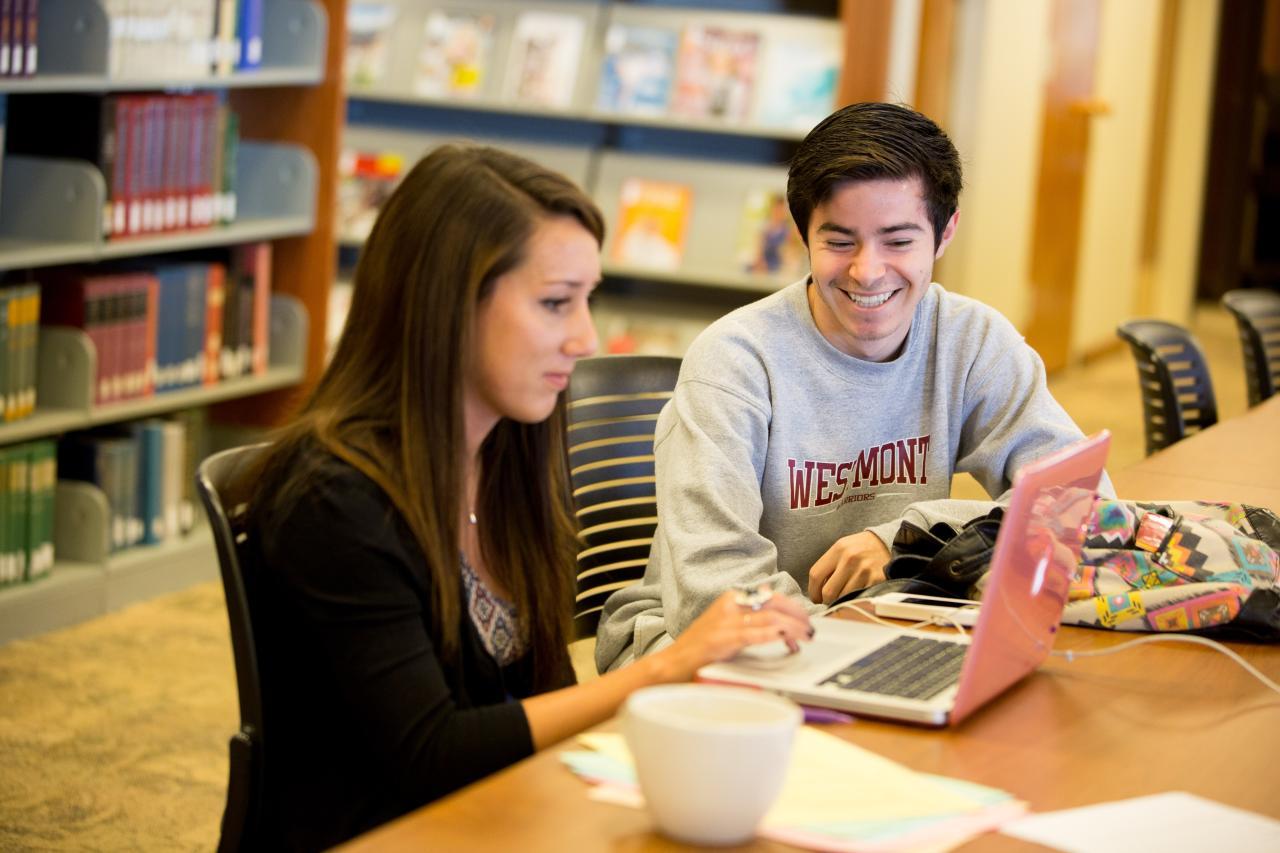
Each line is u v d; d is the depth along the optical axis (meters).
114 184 3.87
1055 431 2.13
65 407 3.84
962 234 6.46
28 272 3.83
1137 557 1.82
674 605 1.82
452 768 1.38
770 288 5.55
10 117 3.88
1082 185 7.79
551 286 1.45
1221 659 1.68
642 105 5.66
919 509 1.91
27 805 2.85
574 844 1.13
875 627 1.63
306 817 1.47
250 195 4.59
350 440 1.44
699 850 1.13
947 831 1.17
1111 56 7.95
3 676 3.47
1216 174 10.61
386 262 1.46
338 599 1.40
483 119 6.07
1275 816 1.26
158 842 2.74
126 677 3.52
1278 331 3.97
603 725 1.37
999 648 1.44
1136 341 3.39
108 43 3.74
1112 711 1.49
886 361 2.14
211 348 4.30
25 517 3.71
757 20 5.67
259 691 1.45
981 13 6.36
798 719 1.14
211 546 4.30
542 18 5.89
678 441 2.00
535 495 1.66
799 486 2.07
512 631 1.67
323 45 4.52
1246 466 2.70
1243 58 10.48
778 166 5.74
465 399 1.48
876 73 5.33
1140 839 1.19
